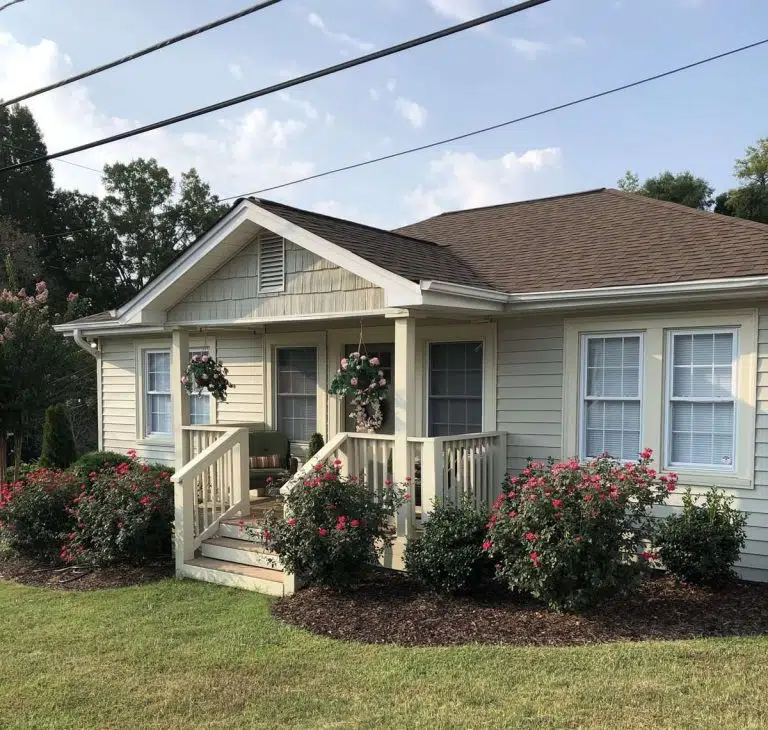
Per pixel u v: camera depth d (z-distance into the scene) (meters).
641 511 5.91
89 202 37.81
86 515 8.31
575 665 4.84
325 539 6.38
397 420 7.32
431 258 8.60
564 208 11.31
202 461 8.11
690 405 7.38
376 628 5.78
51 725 4.30
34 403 12.30
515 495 6.26
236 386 11.70
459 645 5.34
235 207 8.16
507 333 8.59
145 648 5.54
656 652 5.02
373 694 4.54
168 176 40.09
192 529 7.92
